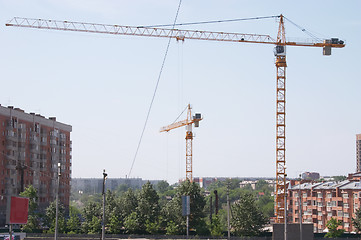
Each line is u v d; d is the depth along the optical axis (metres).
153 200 126.44
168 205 125.44
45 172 171.88
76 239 111.75
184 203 104.00
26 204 59.22
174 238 117.44
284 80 165.12
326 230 155.25
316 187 167.62
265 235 120.38
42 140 171.62
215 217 122.75
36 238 112.00
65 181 186.50
